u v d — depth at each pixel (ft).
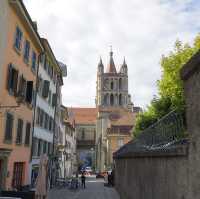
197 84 23.86
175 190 28.68
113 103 331.16
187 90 26.14
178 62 71.31
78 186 128.57
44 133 117.29
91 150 326.44
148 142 47.21
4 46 65.72
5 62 66.90
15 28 73.00
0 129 65.26
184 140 27.86
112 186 138.10
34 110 96.17
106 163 258.37
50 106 128.36
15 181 79.20
